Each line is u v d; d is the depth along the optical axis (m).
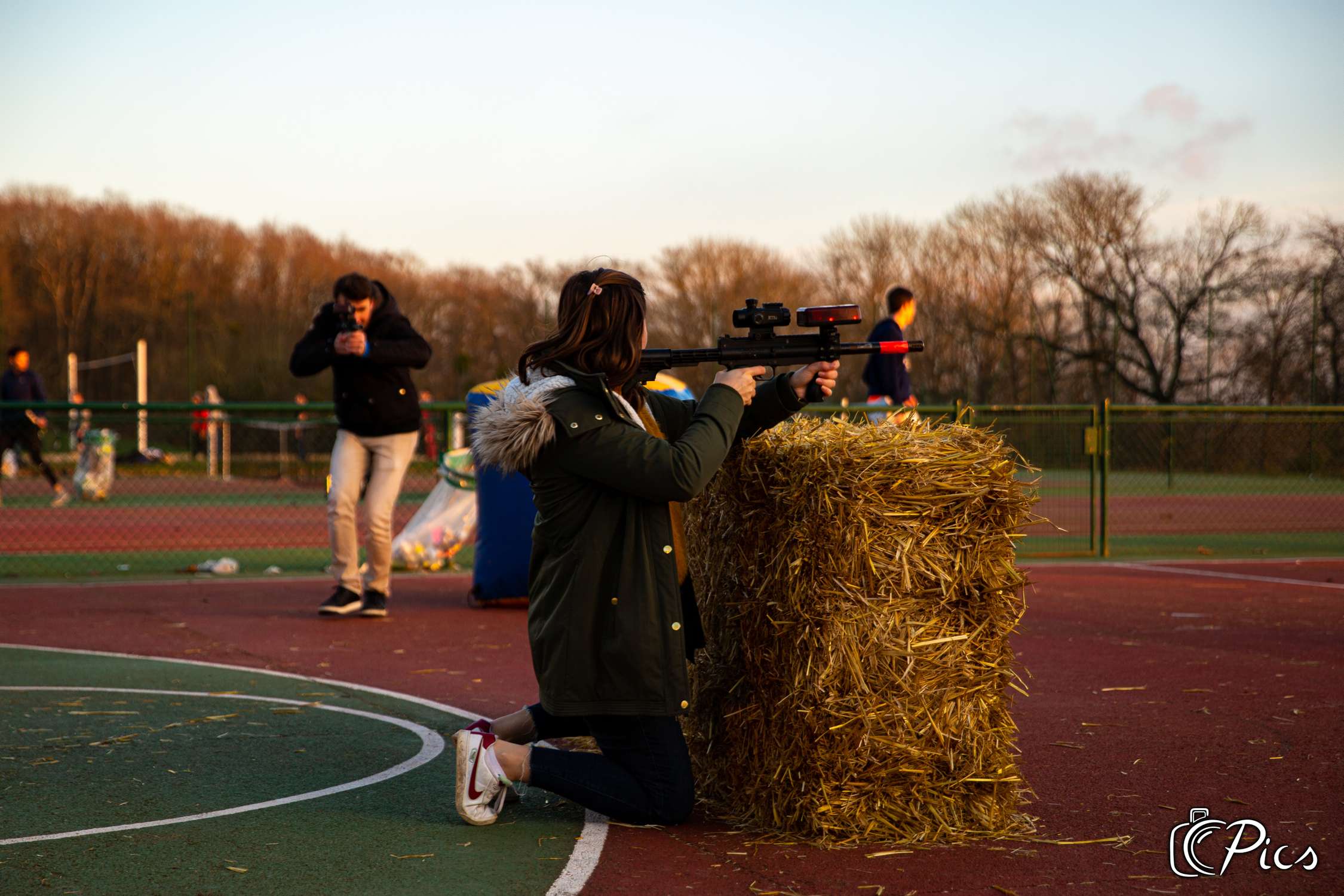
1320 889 3.10
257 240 60.97
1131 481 16.47
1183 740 4.66
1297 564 11.68
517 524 8.34
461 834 3.53
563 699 3.42
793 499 3.45
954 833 3.48
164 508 17.70
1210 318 39.69
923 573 3.44
